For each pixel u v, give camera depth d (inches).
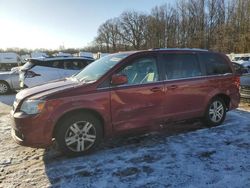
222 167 170.6
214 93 241.0
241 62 1163.9
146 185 152.6
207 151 194.9
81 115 187.3
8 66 1868.8
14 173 171.5
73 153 188.1
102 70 204.5
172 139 219.9
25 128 178.7
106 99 191.8
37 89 196.1
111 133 197.9
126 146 207.8
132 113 201.9
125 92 197.9
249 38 1894.7
